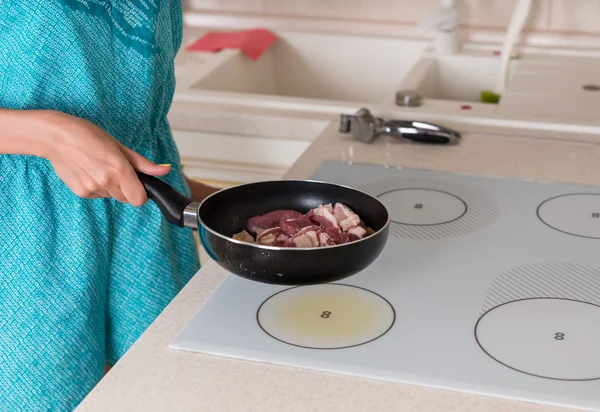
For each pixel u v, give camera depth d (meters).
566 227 0.92
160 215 0.95
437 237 0.90
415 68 1.61
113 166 0.70
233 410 0.60
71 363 0.87
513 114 1.30
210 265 0.84
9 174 0.82
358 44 1.79
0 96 0.81
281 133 1.34
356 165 1.12
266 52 1.84
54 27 0.79
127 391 0.63
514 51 1.68
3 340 0.85
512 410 0.60
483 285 0.79
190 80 1.52
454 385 0.62
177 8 1.01
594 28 1.68
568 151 1.17
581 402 0.60
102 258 0.90
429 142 1.19
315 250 0.65
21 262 0.83
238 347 0.68
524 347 0.68
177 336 0.70
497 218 0.94
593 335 0.69
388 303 0.75
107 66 0.85
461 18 1.75
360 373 0.64
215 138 1.39
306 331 0.70
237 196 0.80
